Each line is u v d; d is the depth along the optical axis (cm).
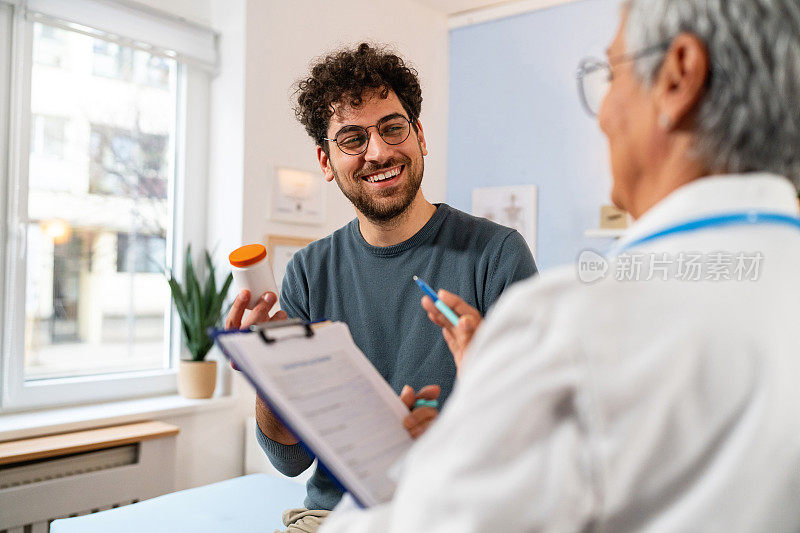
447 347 141
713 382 45
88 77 273
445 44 405
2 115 249
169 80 301
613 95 58
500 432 44
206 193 309
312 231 320
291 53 310
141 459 240
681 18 53
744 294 48
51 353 263
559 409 45
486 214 388
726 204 50
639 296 48
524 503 43
